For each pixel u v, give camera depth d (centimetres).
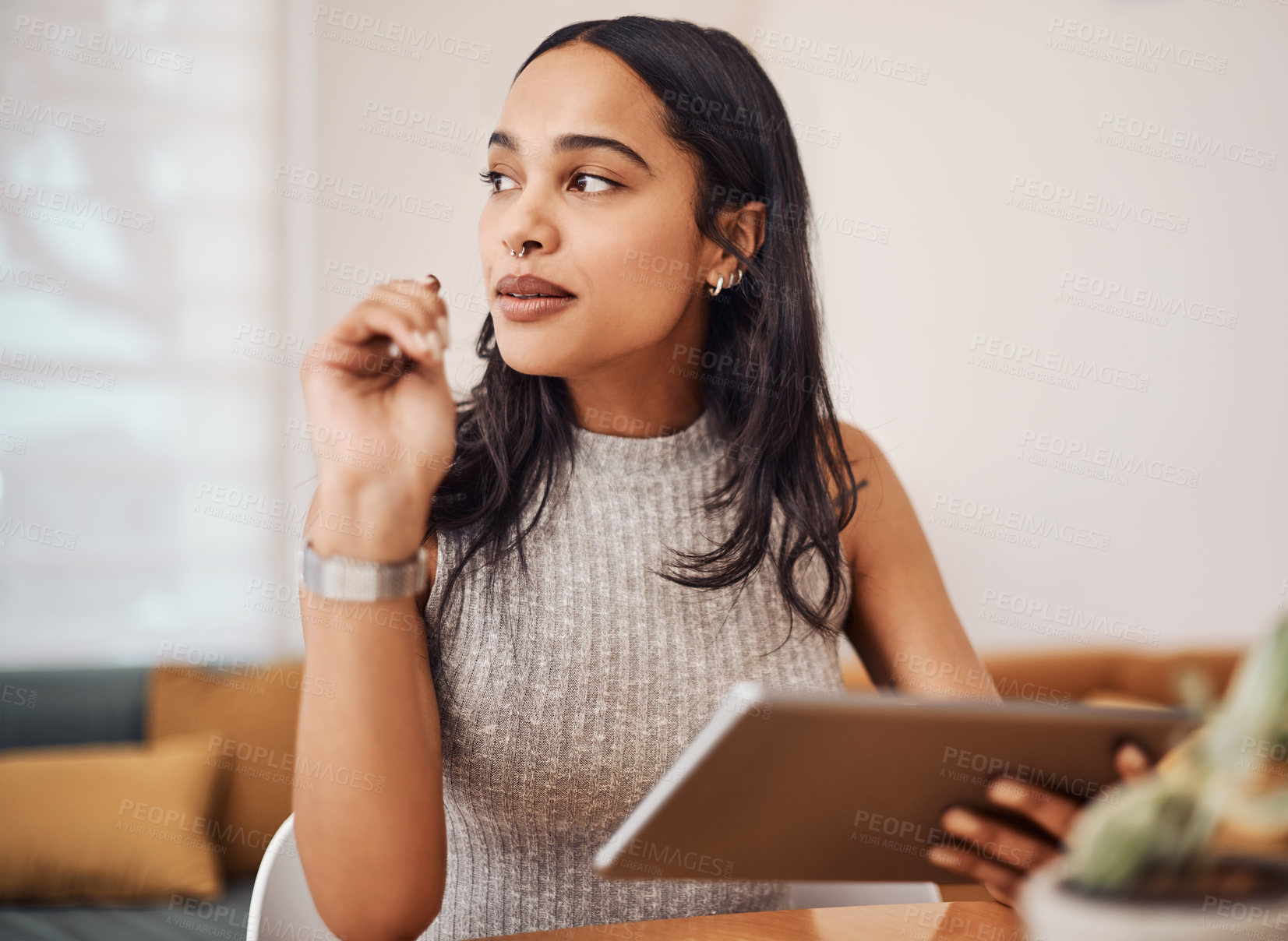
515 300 87
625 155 85
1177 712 57
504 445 96
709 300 102
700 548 99
